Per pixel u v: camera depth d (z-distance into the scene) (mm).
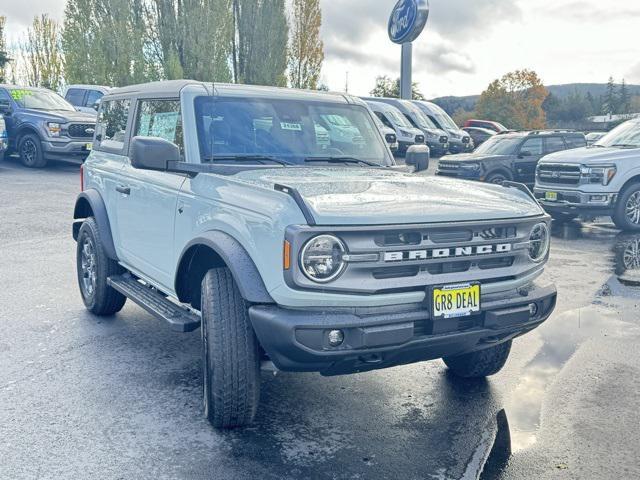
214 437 3805
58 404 4207
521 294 3869
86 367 4867
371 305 3375
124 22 34812
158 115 5105
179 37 36531
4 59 52250
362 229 3275
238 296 3717
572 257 9438
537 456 3631
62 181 16438
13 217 11484
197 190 4207
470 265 3660
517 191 4426
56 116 18000
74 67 34906
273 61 43656
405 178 4434
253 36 43062
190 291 4492
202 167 4340
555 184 12367
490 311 3678
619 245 10547
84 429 3867
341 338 3297
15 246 9266
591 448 3730
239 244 3666
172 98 4898
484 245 3650
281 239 3297
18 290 7023
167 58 36625
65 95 23688
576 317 6355
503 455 3645
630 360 5156
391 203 3561
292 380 4715
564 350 5395
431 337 3463
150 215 4852
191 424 3963
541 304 3957
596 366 5027
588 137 25641
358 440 3809
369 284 3348
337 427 3975
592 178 11758
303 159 4746
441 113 29453
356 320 3277
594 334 5816
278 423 4012
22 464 3457
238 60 43469
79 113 19000
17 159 20328
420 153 5328
